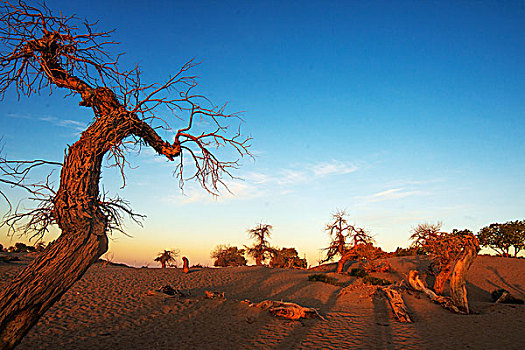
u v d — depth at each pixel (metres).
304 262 59.72
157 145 7.25
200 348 11.05
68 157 5.80
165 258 43.03
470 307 20.66
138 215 6.38
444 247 22.61
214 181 7.55
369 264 39.00
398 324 15.53
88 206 5.56
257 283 28.69
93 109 6.98
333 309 19.81
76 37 6.62
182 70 6.81
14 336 4.57
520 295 28.27
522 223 47.59
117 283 22.98
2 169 5.37
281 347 11.43
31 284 4.79
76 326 13.01
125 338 11.88
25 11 6.29
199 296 19.53
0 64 6.28
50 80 6.73
